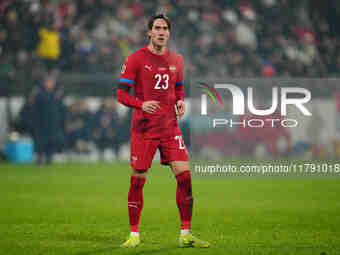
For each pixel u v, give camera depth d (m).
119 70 80.94
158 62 20.86
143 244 21.14
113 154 74.06
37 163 67.00
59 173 55.97
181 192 20.75
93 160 72.62
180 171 20.77
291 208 31.88
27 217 28.23
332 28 101.31
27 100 66.50
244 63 90.06
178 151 20.89
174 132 21.03
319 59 97.56
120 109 73.69
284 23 98.19
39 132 66.19
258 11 97.69
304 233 23.70
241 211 30.73
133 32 87.50
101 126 71.94
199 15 93.25
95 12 86.31
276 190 42.03
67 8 84.12
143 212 30.30
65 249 20.06
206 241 21.70
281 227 25.36
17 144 70.19
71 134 71.00
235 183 47.78
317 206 32.75
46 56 75.06
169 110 21.00
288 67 93.19
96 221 27.03
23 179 49.91
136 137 21.06
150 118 20.81
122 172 57.22
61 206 32.62
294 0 100.19
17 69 73.56
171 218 28.14
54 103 66.56
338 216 28.72
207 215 29.25
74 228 24.98
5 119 70.31
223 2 95.88
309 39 98.19
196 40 90.06
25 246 20.66
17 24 76.06
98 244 21.11
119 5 88.94
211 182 48.75
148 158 20.91
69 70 78.12
